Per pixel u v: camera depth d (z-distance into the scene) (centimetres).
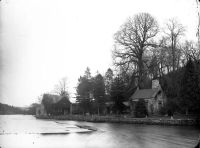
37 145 2888
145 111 6838
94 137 3594
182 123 5234
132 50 7888
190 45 7050
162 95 7331
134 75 7962
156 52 7825
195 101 5250
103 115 8262
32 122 7694
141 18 7925
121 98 7700
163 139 3247
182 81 5547
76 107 11062
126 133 4041
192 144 2839
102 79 9106
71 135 3847
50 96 13062
